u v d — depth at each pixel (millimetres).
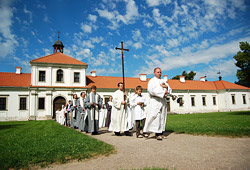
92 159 3756
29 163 3512
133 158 3713
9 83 25484
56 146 4684
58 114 19453
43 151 4203
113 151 4312
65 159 3734
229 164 3109
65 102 26688
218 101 39781
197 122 10547
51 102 25844
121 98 7285
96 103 7941
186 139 5469
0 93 24516
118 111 7254
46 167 3361
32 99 25266
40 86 25609
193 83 40406
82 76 28297
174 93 36000
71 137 6270
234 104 38531
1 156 3861
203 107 38062
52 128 10977
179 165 3172
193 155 3738
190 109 36781
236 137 5480
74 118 11289
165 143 5047
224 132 6004
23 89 25438
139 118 6645
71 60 28672
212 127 7410
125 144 5230
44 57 27594
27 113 25109
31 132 8773
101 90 30047
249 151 3875
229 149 4109
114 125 7285
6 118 24359
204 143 4824
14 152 4195
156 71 5793
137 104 6805
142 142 5410
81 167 3309
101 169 3164
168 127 8352
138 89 6980
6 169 3219
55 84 26766
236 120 10828
